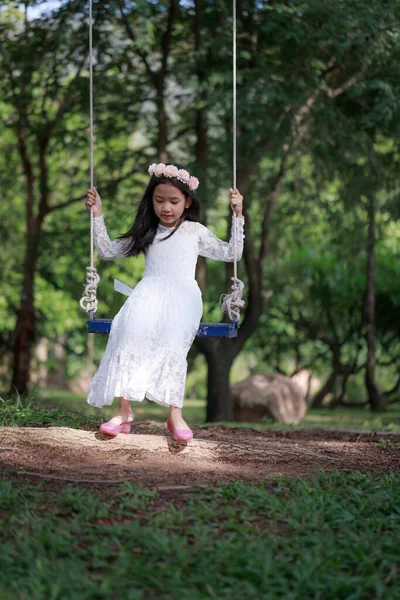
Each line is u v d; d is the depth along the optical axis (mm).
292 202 12766
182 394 4621
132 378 4555
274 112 10148
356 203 11797
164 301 4695
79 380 19906
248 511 3832
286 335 15852
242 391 11891
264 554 3271
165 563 3158
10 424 5402
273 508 3828
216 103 9906
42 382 18688
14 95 11641
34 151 13805
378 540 3533
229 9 9859
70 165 15500
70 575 2971
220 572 3148
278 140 10125
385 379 18109
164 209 4809
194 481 4242
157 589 2990
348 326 15562
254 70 9766
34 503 3746
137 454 4711
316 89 9914
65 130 12289
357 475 4543
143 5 9031
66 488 3959
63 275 16078
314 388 19344
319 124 10305
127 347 4605
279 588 3023
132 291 4852
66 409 6383
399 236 14992
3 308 15844
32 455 4617
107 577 2988
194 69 10648
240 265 13219
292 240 13820
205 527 3520
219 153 10867
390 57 9852
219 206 11945
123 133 12484
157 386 4574
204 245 4961
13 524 3471
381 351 16172
